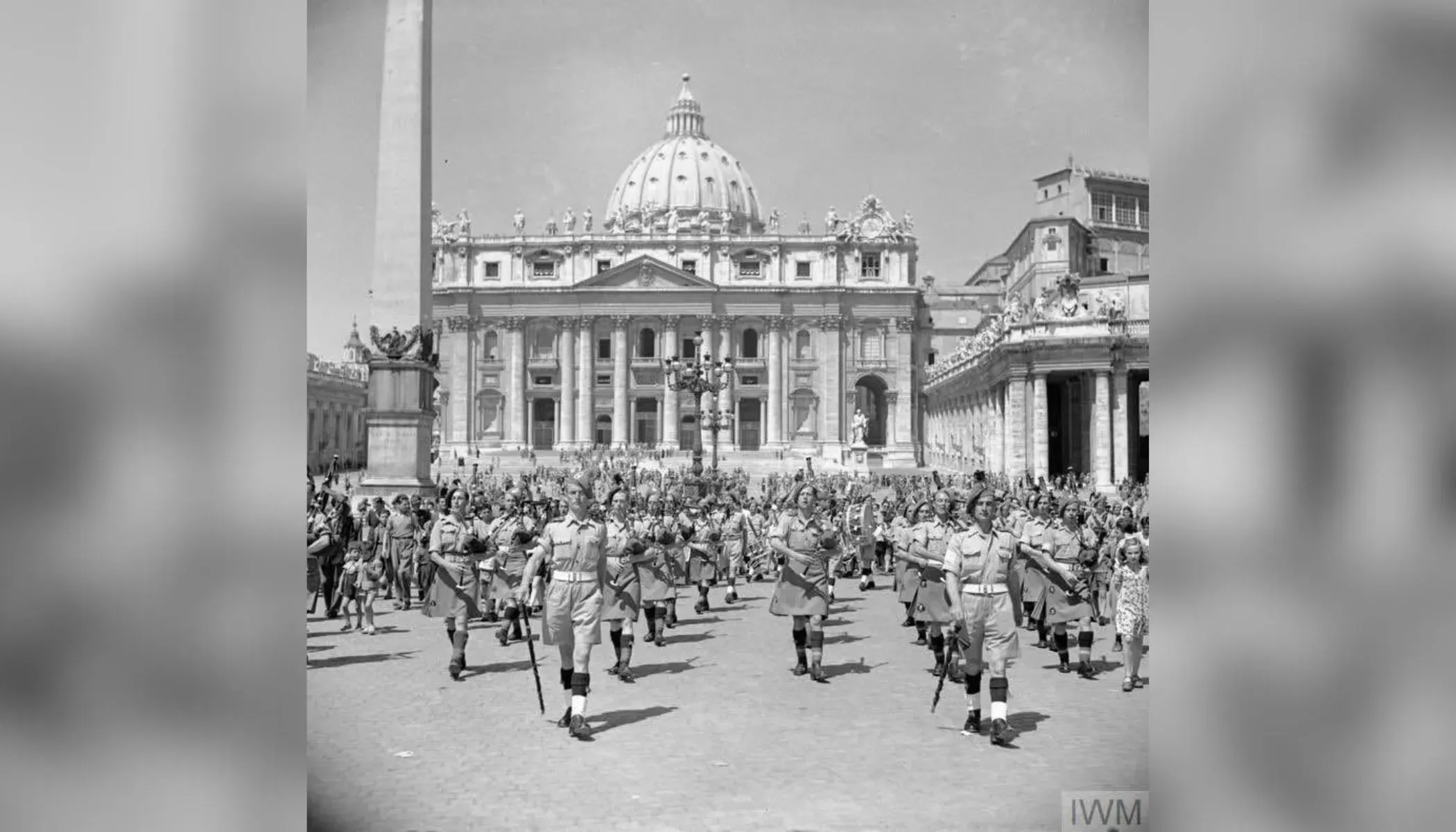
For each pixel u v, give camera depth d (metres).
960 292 121.75
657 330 119.31
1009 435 57.94
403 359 28.83
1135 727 11.89
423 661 15.97
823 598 14.68
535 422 120.44
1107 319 55.53
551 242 119.31
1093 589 20.47
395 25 28.42
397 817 9.02
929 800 9.48
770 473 92.69
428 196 29.58
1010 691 14.11
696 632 19.25
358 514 24.11
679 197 135.88
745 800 9.57
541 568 12.93
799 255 120.19
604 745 11.26
